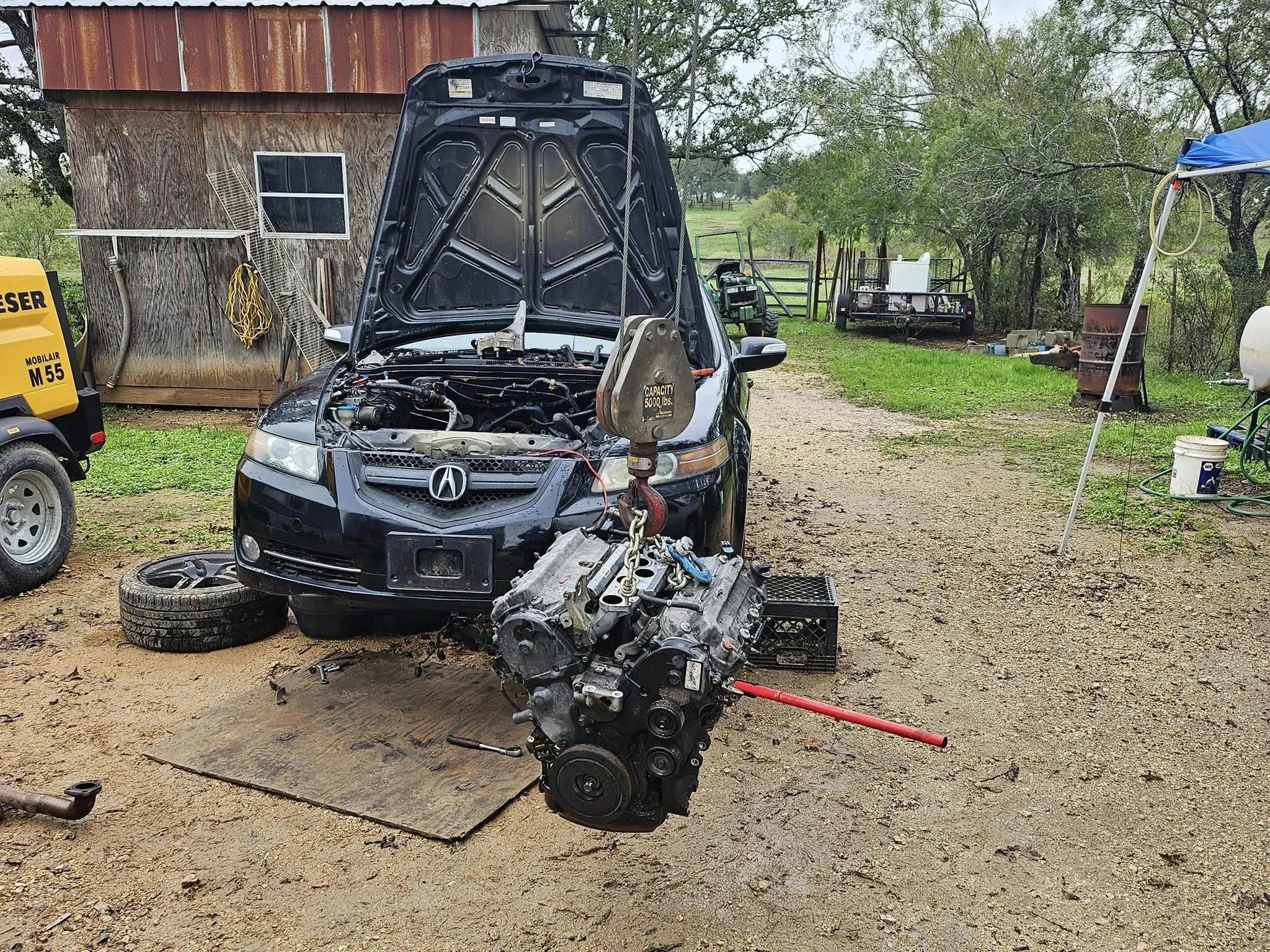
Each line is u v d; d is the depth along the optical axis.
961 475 8.23
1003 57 17.61
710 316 5.41
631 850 3.14
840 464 8.62
